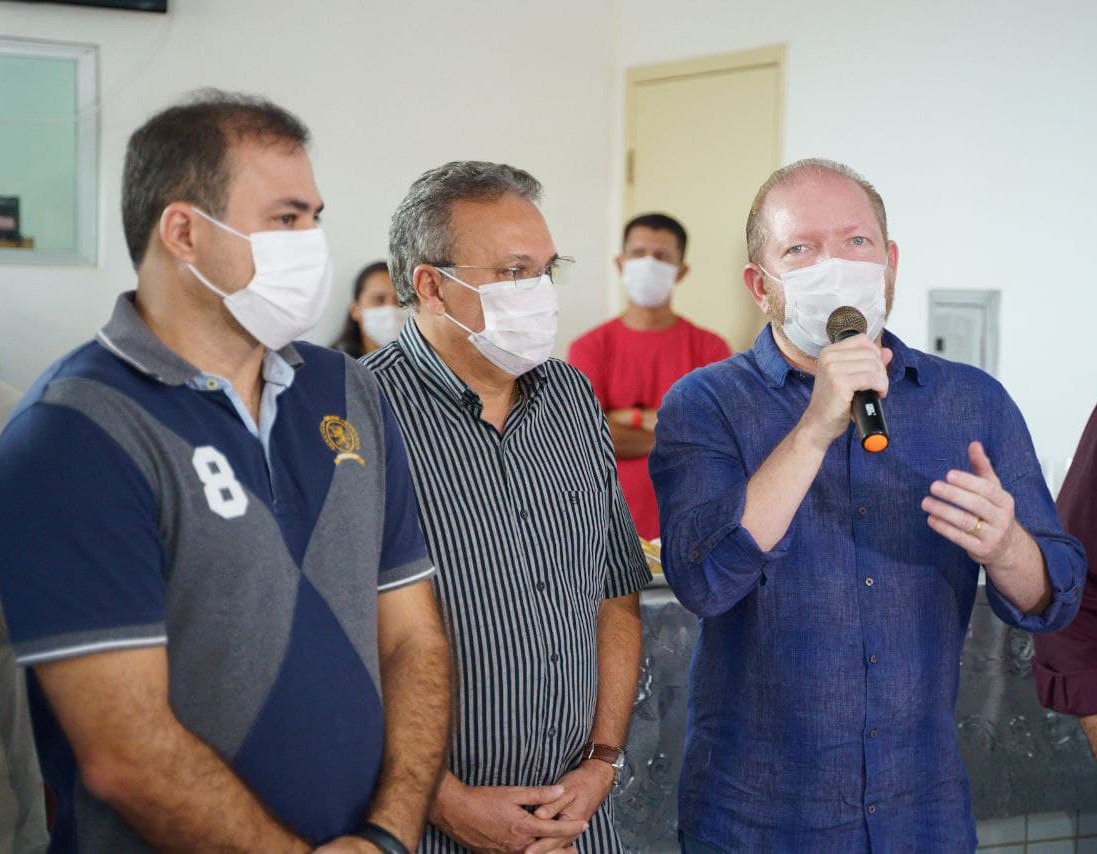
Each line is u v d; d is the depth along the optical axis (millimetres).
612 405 3947
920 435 1638
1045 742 2312
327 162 4406
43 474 1075
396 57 4477
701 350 3982
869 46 3809
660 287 3922
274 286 1193
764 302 1685
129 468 1108
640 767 2092
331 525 1239
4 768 1684
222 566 1146
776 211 1631
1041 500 1646
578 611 1550
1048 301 3430
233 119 1203
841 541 1592
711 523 1537
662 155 4543
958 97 3600
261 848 1132
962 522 1473
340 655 1217
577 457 1627
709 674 1668
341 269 4445
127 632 1074
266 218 1197
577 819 1481
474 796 1438
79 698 1064
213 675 1146
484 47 4605
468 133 4609
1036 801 2320
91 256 4070
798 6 4016
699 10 4383
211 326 1219
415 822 1241
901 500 1607
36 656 1054
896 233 3770
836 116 3904
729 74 4258
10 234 3982
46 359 4055
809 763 1568
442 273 1543
